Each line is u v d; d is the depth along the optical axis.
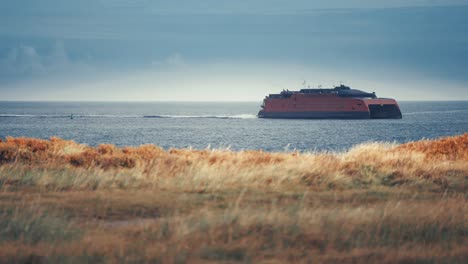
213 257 42.16
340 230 49.59
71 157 94.69
